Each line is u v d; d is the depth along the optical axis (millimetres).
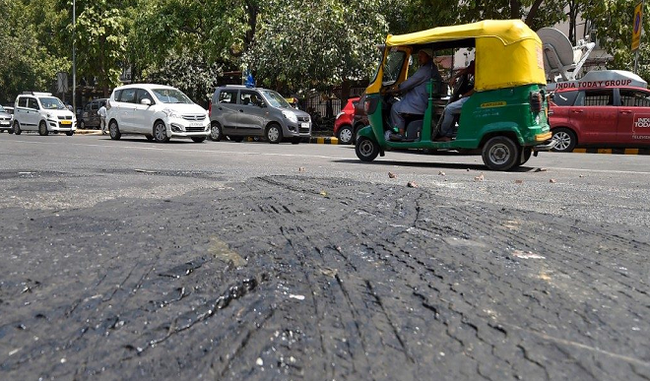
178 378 1137
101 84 29516
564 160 9344
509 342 1380
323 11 18281
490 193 4438
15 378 1119
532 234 2723
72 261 1955
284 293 1680
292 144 15656
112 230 2514
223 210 3102
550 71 14039
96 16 27844
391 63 8484
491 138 7441
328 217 2936
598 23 16750
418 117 8203
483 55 7449
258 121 16312
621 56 16375
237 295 1651
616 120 12008
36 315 1441
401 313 1550
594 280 1967
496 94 7383
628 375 1221
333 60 18250
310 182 4645
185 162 7527
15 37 39875
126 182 4695
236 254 2104
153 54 22922
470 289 1792
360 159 8805
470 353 1307
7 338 1302
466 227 2814
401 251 2250
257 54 19672
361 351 1295
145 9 26344
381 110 8453
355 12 18547
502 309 1619
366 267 1999
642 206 3896
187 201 3449
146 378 1132
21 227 2564
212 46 20828
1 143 11945
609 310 1652
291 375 1168
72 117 21891
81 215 2904
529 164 8492
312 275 1879
